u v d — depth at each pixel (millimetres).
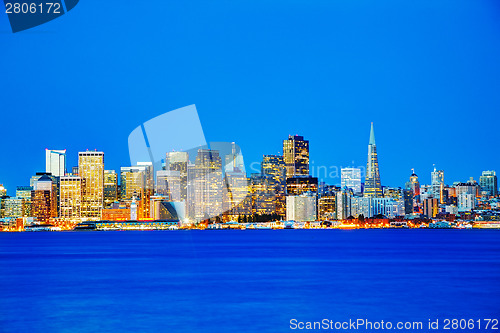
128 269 106000
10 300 64375
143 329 48312
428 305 59219
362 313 54719
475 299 63469
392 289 73000
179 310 57062
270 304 60375
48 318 53125
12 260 137375
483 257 140625
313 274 94250
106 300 63750
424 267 109188
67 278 89312
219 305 59969
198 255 150375
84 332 47312
